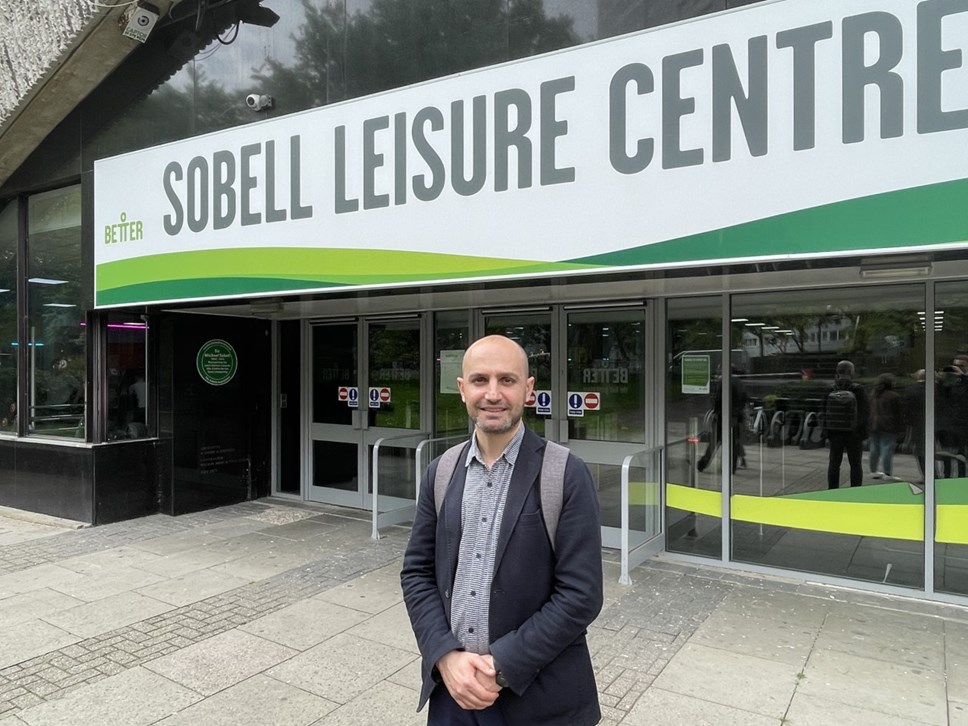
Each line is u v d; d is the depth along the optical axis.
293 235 4.79
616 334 5.54
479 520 1.86
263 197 4.94
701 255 3.38
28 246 7.55
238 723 2.95
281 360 7.71
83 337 6.77
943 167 2.88
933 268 3.87
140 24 5.87
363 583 4.78
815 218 3.13
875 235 3.01
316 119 4.67
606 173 3.62
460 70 4.62
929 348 4.40
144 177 5.66
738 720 2.92
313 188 4.70
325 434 7.34
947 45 2.87
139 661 3.56
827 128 3.09
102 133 6.64
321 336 7.36
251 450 7.57
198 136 5.31
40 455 6.97
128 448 6.75
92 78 6.52
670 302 5.29
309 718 2.98
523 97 3.87
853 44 3.04
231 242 5.11
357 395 7.07
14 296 7.72
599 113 3.64
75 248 7.04
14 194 7.59
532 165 3.84
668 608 4.24
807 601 4.36
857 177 3.04
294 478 7.67
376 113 4.41
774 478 4.92
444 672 1.75
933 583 4.39
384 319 6.85
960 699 3.10
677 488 5.29
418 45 4.81
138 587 4.72
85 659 3.59
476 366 1.85
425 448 6.50
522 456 1.86
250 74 5.70
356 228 4.50
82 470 6.56
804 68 3.14
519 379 1.85
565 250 3.75
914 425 4.46
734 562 5.01
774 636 3.81
